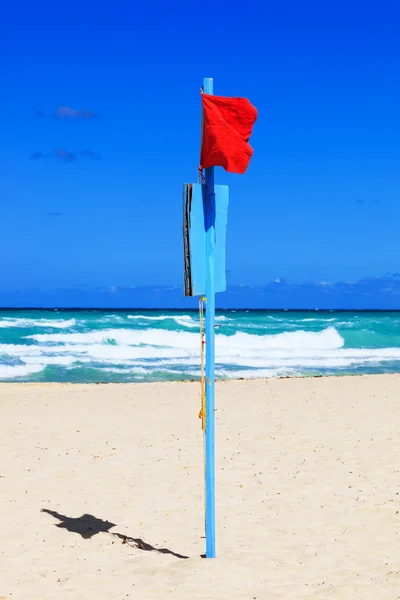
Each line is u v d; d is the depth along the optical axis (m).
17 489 7.95
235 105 5.19
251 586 5.06
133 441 10.67
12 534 6.40
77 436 11.07
